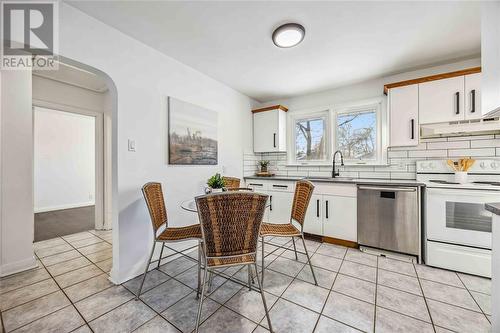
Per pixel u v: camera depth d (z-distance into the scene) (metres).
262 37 1.94
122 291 1.68
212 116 2.78
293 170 3.59
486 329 1.28
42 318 1.38
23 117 2.05
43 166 4.59
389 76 2.77
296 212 1.99
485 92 1.17
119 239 1.82
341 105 3.11
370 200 2.37
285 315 1.40
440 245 2.01
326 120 3.33
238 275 1.92
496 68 1.07
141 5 1.54
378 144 2.88
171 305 1.51
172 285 1.77
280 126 3.46
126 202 1.87
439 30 1.83
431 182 2.25
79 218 3.97
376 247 2.34
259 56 2.27
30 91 2.10
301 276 1.89
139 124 1.99
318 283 1.78
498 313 0.96
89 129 5.28
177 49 2.14
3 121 1.95
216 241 1.23
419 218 2.13
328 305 1.50
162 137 2.21
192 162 2.49
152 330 1.28
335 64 2.45
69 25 1.54
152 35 1.91
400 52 2.19
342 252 2.40
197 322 1.21
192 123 2.50
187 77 2.47
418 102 2.30
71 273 1.97
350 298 1.57
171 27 1.80
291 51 2.17
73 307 1.49
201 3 1.53
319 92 3.35
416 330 1.27
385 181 2.47
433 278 1.84
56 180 4.76
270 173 3.65
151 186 1.75
